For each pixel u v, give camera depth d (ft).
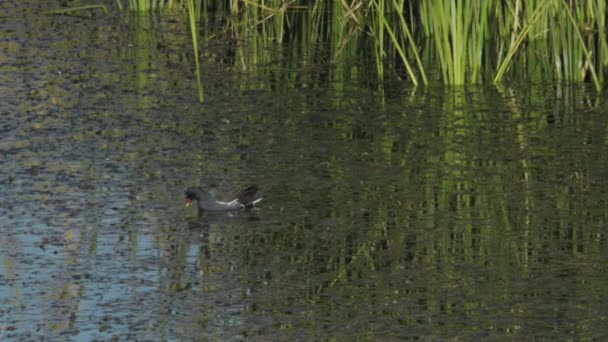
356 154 54.08
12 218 46.26
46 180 50.44
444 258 42.73
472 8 64.85
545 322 37.29
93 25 78.74
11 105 60.90
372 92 64.49
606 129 57.52
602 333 36.42
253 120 59.21
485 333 36.55
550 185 50.03
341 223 46.03
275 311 38.32
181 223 46.11
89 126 57.82
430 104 62.03
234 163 52.75
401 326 37.09
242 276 41.22
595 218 46.29
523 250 43.37
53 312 38.40
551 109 61.00
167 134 56.75
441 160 53.26
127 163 52.60
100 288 40.24
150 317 37.91
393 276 41.16
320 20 80.28
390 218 46.55
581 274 41.11
